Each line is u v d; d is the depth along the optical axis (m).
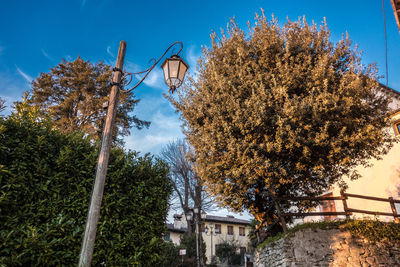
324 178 10.03
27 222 4.17
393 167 12.56
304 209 10.51
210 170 9.16
